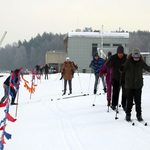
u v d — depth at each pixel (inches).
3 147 291.6
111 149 284.0
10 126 395.2
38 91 853.8
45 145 307.3
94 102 557.9
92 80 1179.9
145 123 366.9
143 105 506.3
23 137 340.8
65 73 732.0
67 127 378.9
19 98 701.3
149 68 383.2
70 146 298.0
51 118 439.5
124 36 2591.0
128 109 391.9
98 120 408.8
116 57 444.5
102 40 2500.0
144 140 307.9
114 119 409.1
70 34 2600.9
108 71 468.1
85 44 2593.5
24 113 490.9
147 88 826.2
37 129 376.2
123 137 321.7
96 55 655.8
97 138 322.7
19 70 530.9
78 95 689.6
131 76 381.4
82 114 454.9
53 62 2795.3
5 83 558.9
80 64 2593.5
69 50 2598.4
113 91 462.0
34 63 5575.8
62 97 679.7
